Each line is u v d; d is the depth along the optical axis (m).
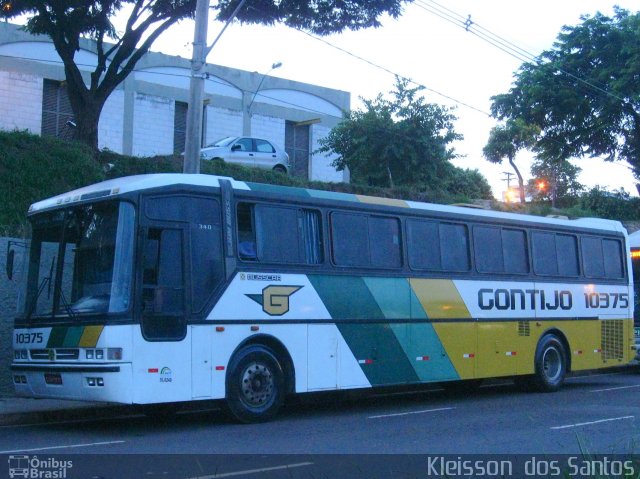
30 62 32.88
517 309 16.41
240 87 38.62
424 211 14.95
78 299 11.30
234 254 12.03
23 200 18.23
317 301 12.95
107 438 10.66
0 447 9.84
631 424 11.97
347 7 21.83
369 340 13.62
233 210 12.16
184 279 11.41
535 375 16.98
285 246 12.73
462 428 11.61
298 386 12.57
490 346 15.73
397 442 10.30
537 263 17.09
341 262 13.43
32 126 32.88
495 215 16.33
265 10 21.47
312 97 41.47
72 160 19.75
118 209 11.23
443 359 14.77
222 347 11.69
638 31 34.03
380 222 14.21
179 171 22.41
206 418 12.97
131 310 10.80
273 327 12.33
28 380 11.68
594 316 18.27
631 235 23.23
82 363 10.91
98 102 22.17
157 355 10.95
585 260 18.30
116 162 21.34
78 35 22.11
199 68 15.41
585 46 36.00
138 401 10.68
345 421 12.45
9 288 15.04
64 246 11.74
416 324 14.38
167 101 36.47
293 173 37.69
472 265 15.64
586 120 36.94
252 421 12.07
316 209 13.27
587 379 20.94
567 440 10.45
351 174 34.97
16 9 20.91
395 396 16.75
